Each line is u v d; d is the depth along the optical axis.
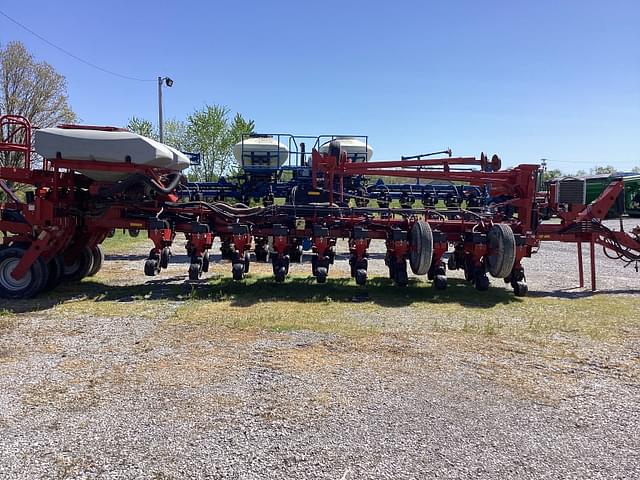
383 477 3.25
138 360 5.34
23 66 30.34
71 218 8.80
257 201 16.36
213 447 3.58
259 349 5.75
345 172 10.06
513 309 7.99
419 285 9.92
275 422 3.98
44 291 8.82
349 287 9.50
